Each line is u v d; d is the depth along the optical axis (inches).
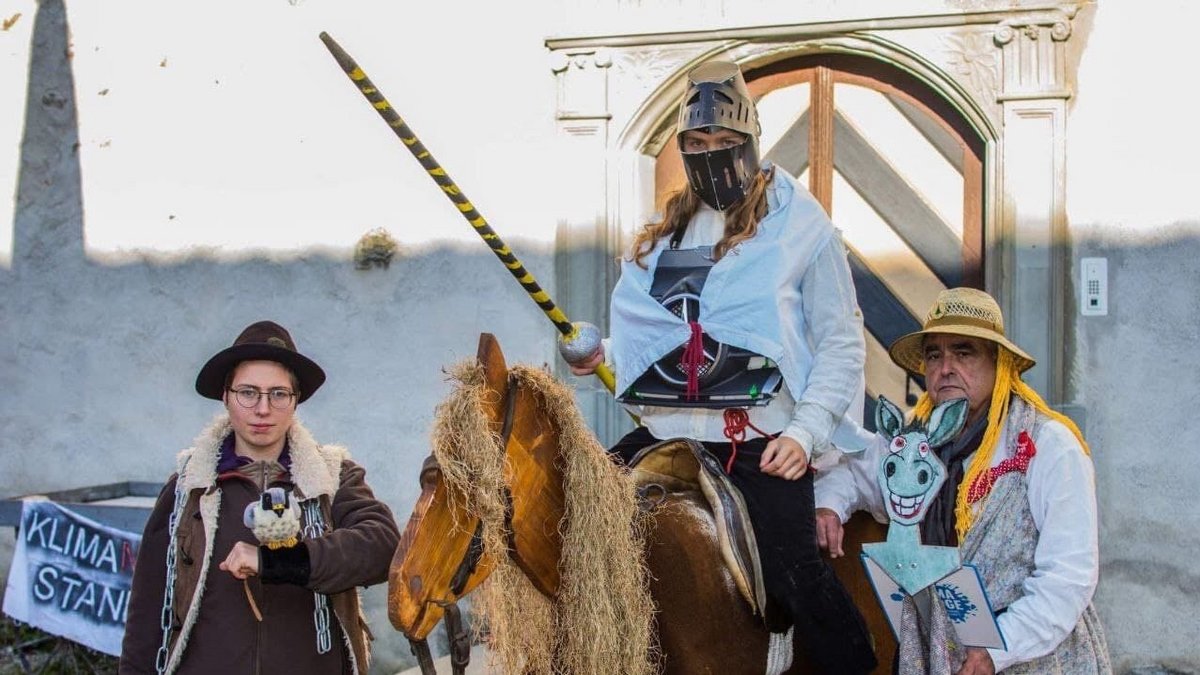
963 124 190.7
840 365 112.2
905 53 186.7
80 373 223.9
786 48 190.9
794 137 197.2
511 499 94.6
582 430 98.7
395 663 209.9
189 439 219.6
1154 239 180.2
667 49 194.9
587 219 198.2
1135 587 181.9
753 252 111.3
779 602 108.4
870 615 124.2
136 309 221.0
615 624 97.3
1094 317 182.2
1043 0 181.2
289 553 105.9
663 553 104.3
